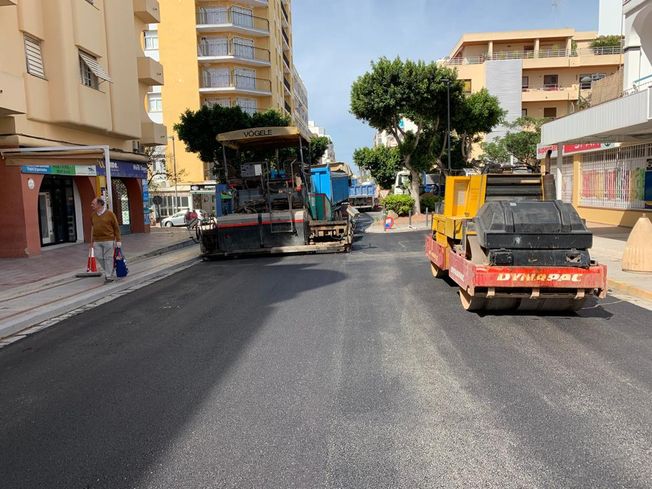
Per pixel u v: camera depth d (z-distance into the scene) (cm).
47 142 1805
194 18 4509
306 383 498
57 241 2159
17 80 1560
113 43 2212
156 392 493
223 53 4728
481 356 564
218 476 342
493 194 860
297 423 414
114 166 2339
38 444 397
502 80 5181
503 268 662
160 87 4531
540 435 383
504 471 337
